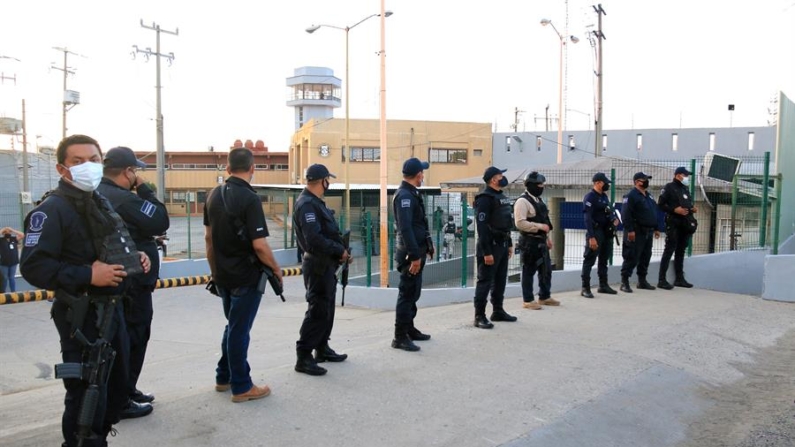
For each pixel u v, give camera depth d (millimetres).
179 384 6625
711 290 11422
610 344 7000
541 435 4504
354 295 13898
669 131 46062
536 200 8875
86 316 3275
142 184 4965
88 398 3184
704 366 6625
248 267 4652
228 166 4691
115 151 4668
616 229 10484
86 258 3277
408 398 5082
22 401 6297
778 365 6965
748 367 6855
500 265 7805
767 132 43500
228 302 4891
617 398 5363
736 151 44281
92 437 3232
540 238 8844
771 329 8500
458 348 6613
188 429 4336
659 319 8438
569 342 7012
